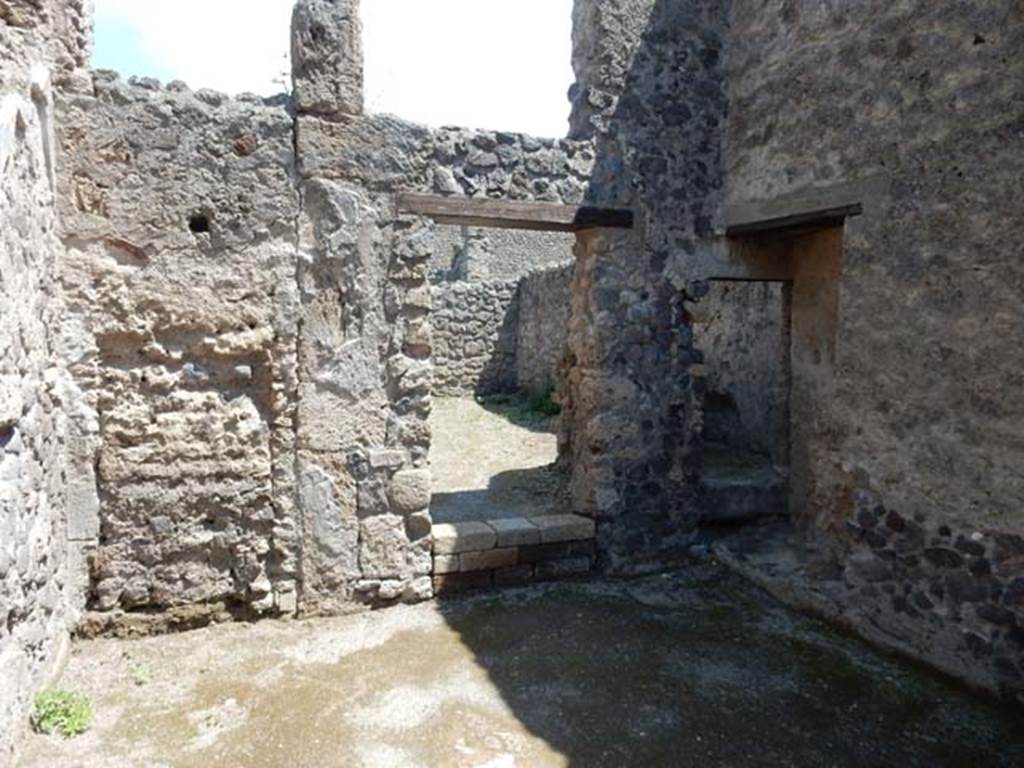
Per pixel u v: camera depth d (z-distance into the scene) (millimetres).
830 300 5000
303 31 4000
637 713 3355
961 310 3586
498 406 11273
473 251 16234
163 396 3922
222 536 4074
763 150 4754
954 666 3646
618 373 4934
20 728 2898
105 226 3725
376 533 4352
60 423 3621
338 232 4133
